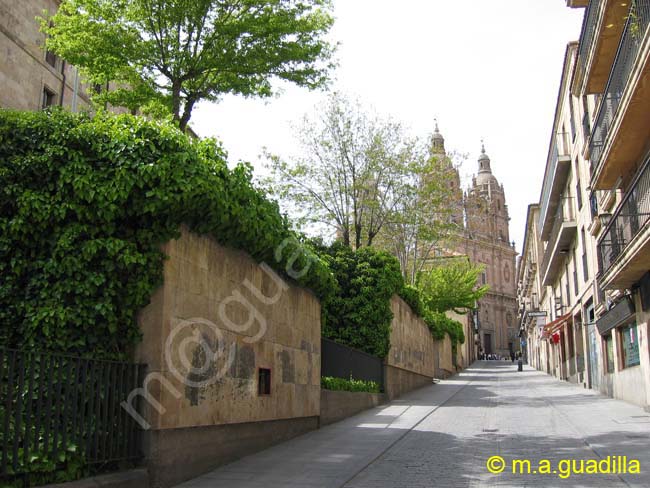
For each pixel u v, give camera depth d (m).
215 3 12.36
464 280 42.69
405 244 28.92
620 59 13.63
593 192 21.72
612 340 20.89
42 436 6.19
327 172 25.64
